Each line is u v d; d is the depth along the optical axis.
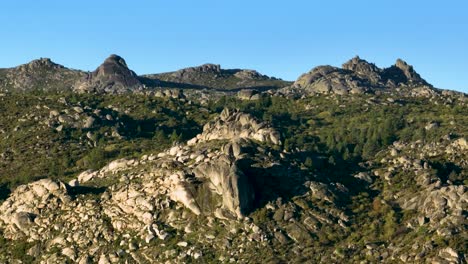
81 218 167.50
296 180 174.25
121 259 155.50
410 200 169.12
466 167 186.62
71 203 172.62
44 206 173.25
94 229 163.88
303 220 161.62
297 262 150.00
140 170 181.25
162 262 152.38
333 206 167.50
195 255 152.38
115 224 163.88
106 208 168.50
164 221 161.50
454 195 161.75
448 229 149.50
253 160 178.12
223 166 163.88
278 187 170.88
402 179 181.25
